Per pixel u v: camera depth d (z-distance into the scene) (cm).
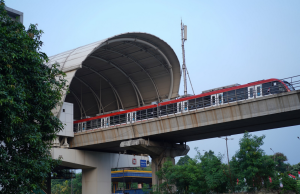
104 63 6825
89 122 5928
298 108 3856
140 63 6869
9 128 2170
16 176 2197
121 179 10375
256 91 4197
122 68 7069
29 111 2467
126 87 7588
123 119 5478
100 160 6419
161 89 7319
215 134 5434
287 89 4016
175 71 6900
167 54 6512
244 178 4306
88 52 5634
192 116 4606
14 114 2123
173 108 4925
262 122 4562
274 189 4266
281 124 4778
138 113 5312
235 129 5034
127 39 5847
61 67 5716
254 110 4131
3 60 2144
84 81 7562
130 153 7550
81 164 5981
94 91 7894
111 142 5578
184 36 6688
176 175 4738
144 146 5156
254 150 4212
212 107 4409
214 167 4569
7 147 2342
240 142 4347
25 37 2402
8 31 2359
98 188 6247
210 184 4400
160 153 5553
